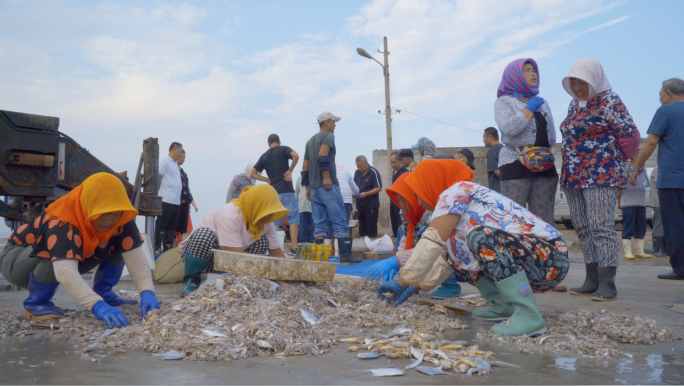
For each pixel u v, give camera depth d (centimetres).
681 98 510
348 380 188
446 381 188
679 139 494
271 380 187
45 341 251
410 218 387
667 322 304
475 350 225
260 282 321
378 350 231
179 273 523
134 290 454
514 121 423
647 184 1312
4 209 738
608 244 386
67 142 555
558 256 279
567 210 1524
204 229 406
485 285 311
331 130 711
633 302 376
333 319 293
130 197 625
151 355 222
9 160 494
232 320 269
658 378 193
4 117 495
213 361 214
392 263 335
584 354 231
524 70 450
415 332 264
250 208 405
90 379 186
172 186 803
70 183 560
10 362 211
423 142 592
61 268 283
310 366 207
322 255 462
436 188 314
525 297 266
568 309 344
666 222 521
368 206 955
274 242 447
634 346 248
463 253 295
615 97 382
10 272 322
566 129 407
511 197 445
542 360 220
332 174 698
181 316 276
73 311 326
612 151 385
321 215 720
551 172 437
